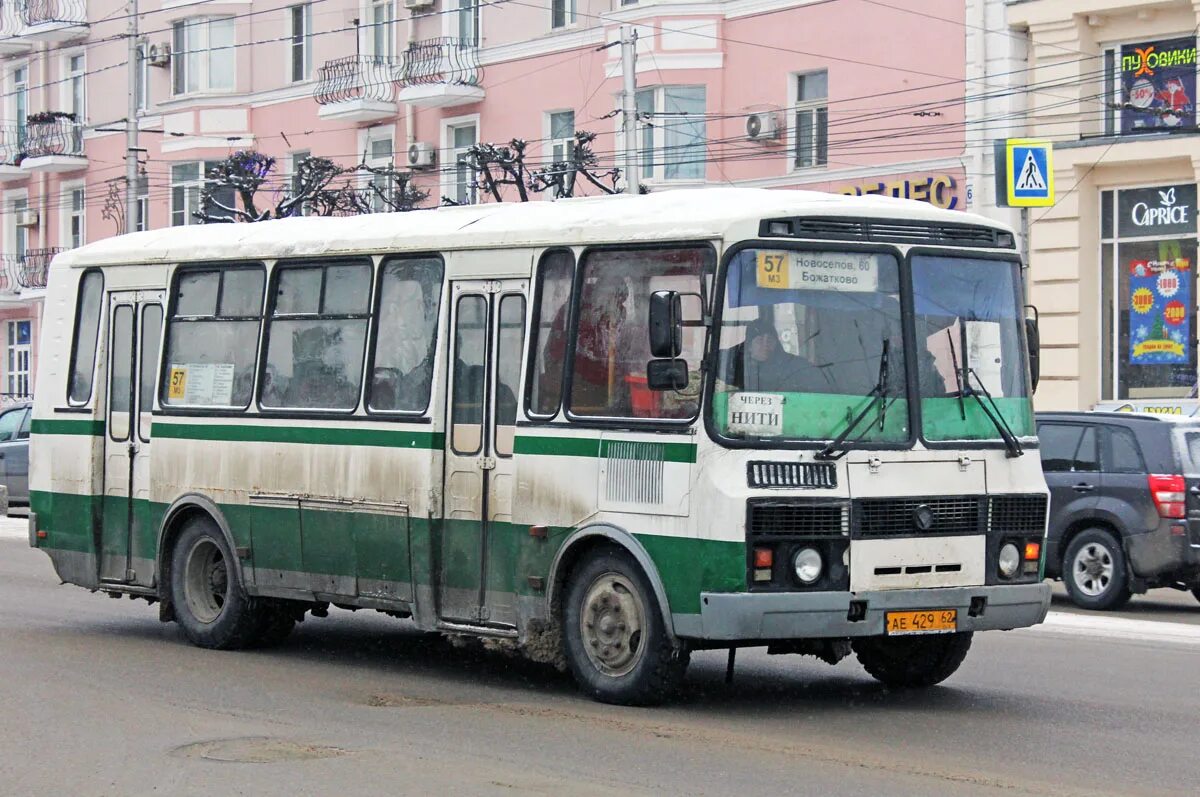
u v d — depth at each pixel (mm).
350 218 14672
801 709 12070
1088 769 9977
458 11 43250
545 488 12367
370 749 10375
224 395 15273
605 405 12047
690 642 11742
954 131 32969
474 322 13094
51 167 54500
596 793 9133
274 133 48281
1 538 28297
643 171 37719
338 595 14070
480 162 35688
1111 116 31109
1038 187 28688
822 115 35438
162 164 50688
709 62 37094
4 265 56781
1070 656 15227
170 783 9406
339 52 46312
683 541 11359
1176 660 14969
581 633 12227
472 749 10391
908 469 11672
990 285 12391
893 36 33906
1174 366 30484
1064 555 19797
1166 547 18828
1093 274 31453
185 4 49531
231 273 15367
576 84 40062
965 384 12078
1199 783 9641
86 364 16609
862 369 11680
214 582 15477
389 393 13727
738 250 11422
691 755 10219
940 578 11742
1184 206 30391
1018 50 32094
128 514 16094
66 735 10852
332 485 14078
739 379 11312
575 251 12398
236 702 12234
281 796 9086
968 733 11133
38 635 16156
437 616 13195
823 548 11320
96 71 53750
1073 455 19812
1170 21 30094
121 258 16375
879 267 11883
